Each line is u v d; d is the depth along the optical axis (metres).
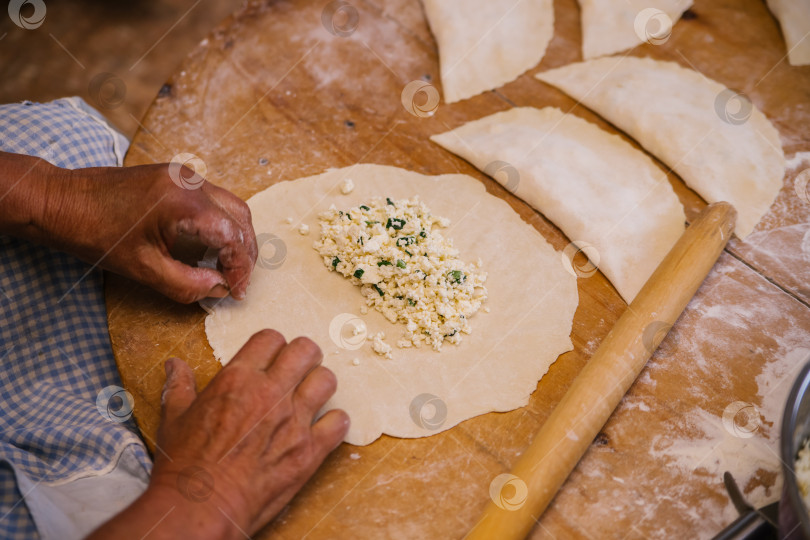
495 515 0.59
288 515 0.61
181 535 0.54
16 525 0.58
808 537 0.50
